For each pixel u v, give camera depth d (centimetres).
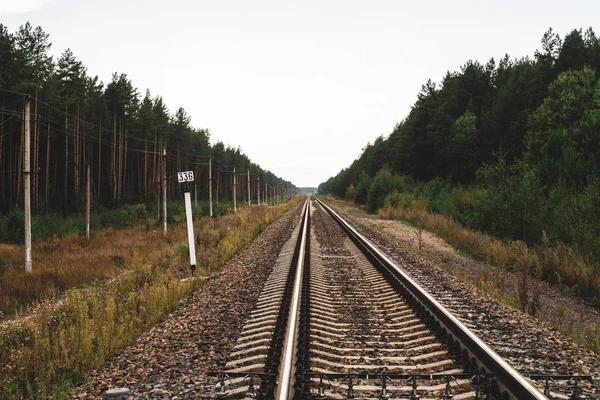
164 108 7494
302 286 955
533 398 400
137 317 835
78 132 4588
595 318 997
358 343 637
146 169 6038
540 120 3966
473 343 552
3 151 4478
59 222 3291
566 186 2086
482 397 443
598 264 1348
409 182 5200
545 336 660
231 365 559
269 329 690
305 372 483
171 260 1677
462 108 6069
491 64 6594
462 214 2697
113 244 2638
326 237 2202
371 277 1173
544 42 5156
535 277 1441
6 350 686
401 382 491
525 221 1941
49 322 768
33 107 3978
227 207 6994
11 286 1439
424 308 763
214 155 10444
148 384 523
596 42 4866
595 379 500
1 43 3962
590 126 2708
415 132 6031
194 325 767
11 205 4222
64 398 504
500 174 2203
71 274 1666
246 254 1698
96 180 5788
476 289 1009
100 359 620
